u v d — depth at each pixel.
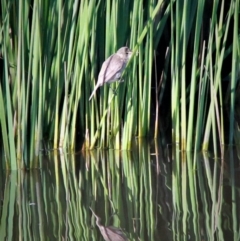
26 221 8.48
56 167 10.97
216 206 8.81
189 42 13.25
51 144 12.00
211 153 11.45
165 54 13.10
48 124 12.06
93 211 8.81
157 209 8.82
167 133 12.84
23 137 10.34
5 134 10.28
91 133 11.93
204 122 12.70
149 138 12.61
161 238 7.72
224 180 9.95
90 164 11.16
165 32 13.20
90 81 11.76
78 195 9.54
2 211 8.89
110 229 8.08
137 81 12.00
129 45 11.79
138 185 9.97
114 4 11.08
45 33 11.24
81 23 11.01
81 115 12.08
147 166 10.95
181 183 9.94
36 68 10.21
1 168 10.70
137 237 7.78
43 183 10.09
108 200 9.29
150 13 10.95
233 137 12.31
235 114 13.43
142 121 12.11
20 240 7.77
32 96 10.30
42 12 11.04
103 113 11.88
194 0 11.44
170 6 11.58
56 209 8.93
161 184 9.95
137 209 8.84
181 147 11.68
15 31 11.06
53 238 7.83
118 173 10.63
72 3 11.12
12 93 11.16
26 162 10.54
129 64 11.23
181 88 11.66
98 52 12.01
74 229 8.12
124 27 11.51
